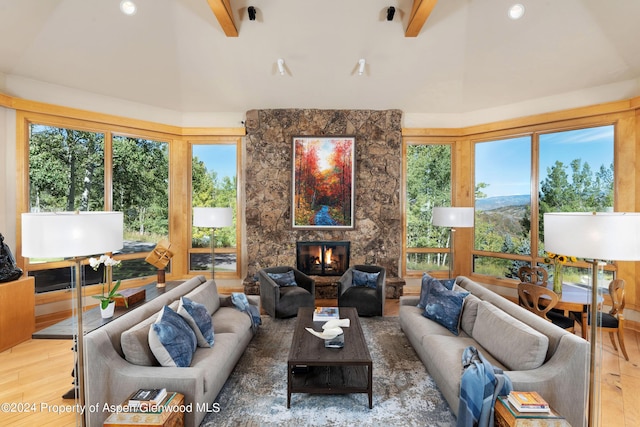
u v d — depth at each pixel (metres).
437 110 5.54
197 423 2.08
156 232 5.39
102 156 4.85
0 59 3.86
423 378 2.83
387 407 2.43
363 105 5.44
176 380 2.04
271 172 5.54
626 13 3.46
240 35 4.20
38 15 3.62
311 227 5.54
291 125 5.53
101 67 4.38
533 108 4.86
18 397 2.59
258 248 5.53
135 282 5.10
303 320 3.26
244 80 4.93
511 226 5.13
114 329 2.26
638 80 4.05
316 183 5.55
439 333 3.05
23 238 1.75
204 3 3.84
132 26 3.98
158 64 4.55
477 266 5.50
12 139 4.09
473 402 1.96
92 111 4.67
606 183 4.29
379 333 3.87
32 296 3.75
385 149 5.53
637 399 2.59
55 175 4.46
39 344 3.60
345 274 4.72
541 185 4.81
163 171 5.45
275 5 3.86
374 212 5.55
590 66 4.11
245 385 2.71
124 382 2.04
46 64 4.11
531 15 3.75
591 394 1.85
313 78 4.90
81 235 1.77
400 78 4.88
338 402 2.49
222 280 5.68
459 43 4.28
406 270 5.73
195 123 5.60
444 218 4.18
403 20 4.02
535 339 2.17
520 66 4.38
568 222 1.79
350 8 3.90
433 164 5.71
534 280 3.84
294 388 2.45
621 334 3.21
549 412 1.80
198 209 4.37
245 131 5.55
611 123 4.23
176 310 2.81
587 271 4.37
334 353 2.51
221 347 2.68
